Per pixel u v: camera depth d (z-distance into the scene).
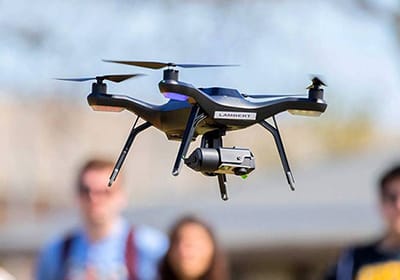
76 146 38.28
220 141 5.61
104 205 11.47
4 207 42.75
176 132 5.62
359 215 28.09
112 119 40.03
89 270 11.54
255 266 29.38
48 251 11.76
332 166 32.31
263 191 31.12
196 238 11.39
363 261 11.48
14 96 28.97
